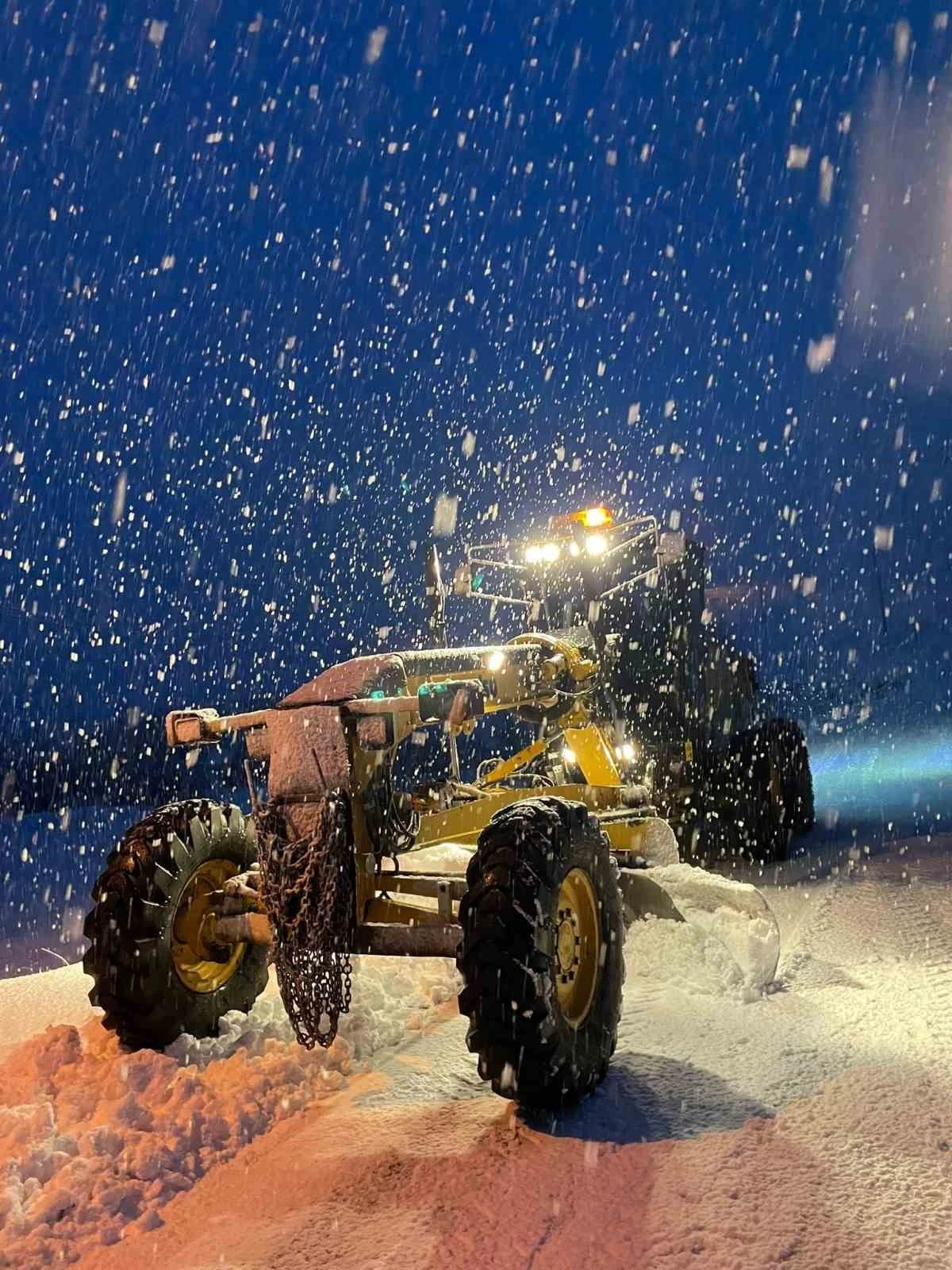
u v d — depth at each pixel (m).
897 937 5.44
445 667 4.22
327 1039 3.57
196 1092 3.46
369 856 3.65
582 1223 2.69
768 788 8.20
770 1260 2.46
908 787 14.05
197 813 4.05
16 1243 2.71
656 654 7.61
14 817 19.41
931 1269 2.41
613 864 3.73
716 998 4.42
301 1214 2.83
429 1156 3.11
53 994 5.11
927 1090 3.39
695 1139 3.11
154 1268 2.62
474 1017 3.13
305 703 3.68
